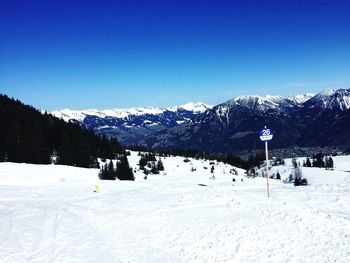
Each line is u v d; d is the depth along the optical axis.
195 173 145.88
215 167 181.00
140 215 17.42
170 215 16.80
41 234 14.63
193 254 11.05
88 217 17.92
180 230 13.91
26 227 16.02
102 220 16.95
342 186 25.55
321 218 13.77
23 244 13.10
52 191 32.97
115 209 19.67
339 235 11.80
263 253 10.66
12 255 11.73
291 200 18.98
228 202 18.66
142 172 128.75
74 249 12.33
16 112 133.88
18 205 23.78
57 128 133.62
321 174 155.12
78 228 15.58
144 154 177.75
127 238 13.45
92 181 42.66
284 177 167.88
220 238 12.36
